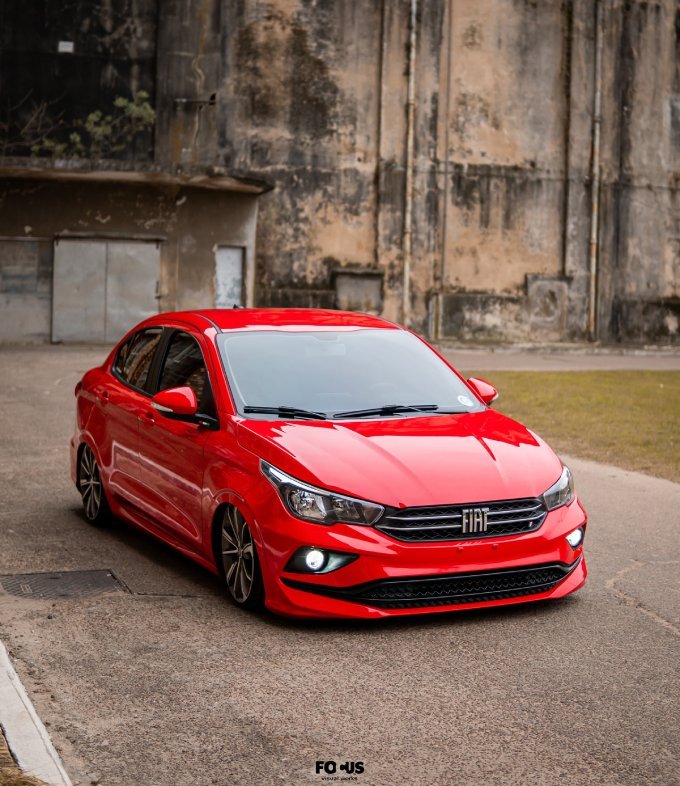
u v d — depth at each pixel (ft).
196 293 85.61
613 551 23.66
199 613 18.58
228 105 96.63
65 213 82.17
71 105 92.27
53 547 23.35
